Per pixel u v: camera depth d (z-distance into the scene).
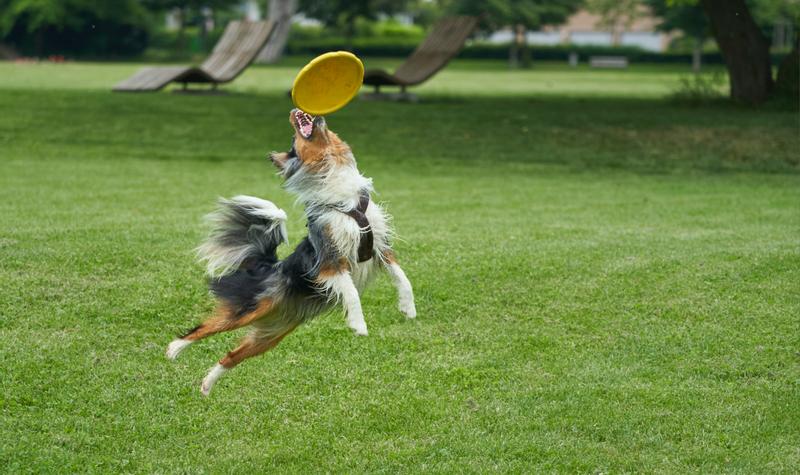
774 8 65.94
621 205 14.26
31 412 6.99
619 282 9.68
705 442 6.64
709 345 8.25
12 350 7.85
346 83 6.40
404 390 7.54
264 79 40.84
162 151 19.50
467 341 8.45
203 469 6.34
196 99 26.70
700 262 10.23
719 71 30.52
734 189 15.94
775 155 19.30
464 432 6.84
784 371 7.76
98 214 12.52
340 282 6.10
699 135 21.28
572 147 20.36
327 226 6.16
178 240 10.80
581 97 31.75
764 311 8.93
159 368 7.79
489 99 29.88
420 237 11.38
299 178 6.33
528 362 8.04
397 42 81.94
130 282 9.33
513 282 9.70
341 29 86.06
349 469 6.35
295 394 7.48
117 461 6.41
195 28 88.19
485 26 74.00
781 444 6.61
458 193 15.41
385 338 8.47
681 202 14.52
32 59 66.38
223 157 19.16
